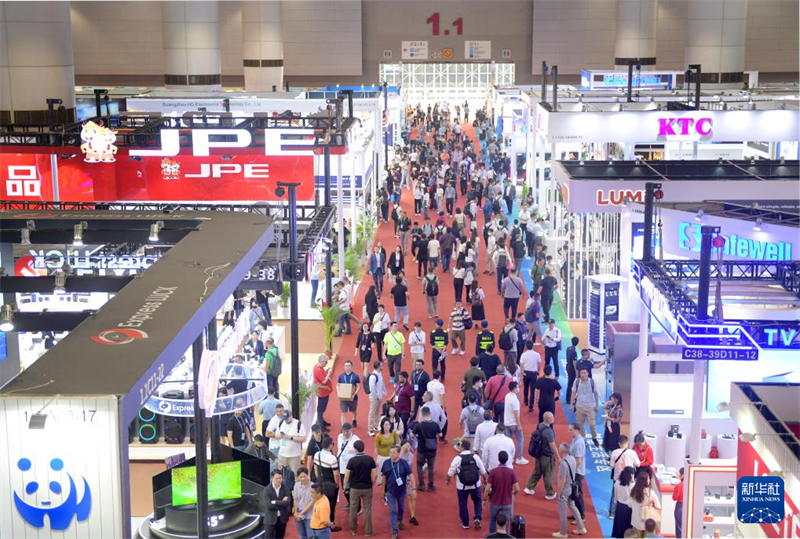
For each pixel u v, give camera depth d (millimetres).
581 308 23547
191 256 12016
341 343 22000
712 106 32219
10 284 12812
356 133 30672
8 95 28469
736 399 10977
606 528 13539
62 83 28969
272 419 14266
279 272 16766
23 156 23875
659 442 15484
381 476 13516
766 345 12164
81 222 14789
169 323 9094
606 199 21000
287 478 13422
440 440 16453
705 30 44844
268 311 22172
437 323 18797
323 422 16828
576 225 23891
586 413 16172
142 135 24672
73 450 7020
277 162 23875
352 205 29047
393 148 45594
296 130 24609
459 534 13281
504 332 19016
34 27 28266
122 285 12773
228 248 12516
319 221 21188
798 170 22594
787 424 10602
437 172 37781
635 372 15469
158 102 32312
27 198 23984
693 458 13016
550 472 14359
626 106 31266
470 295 24016
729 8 44594
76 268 16750
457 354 21078
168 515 12555
